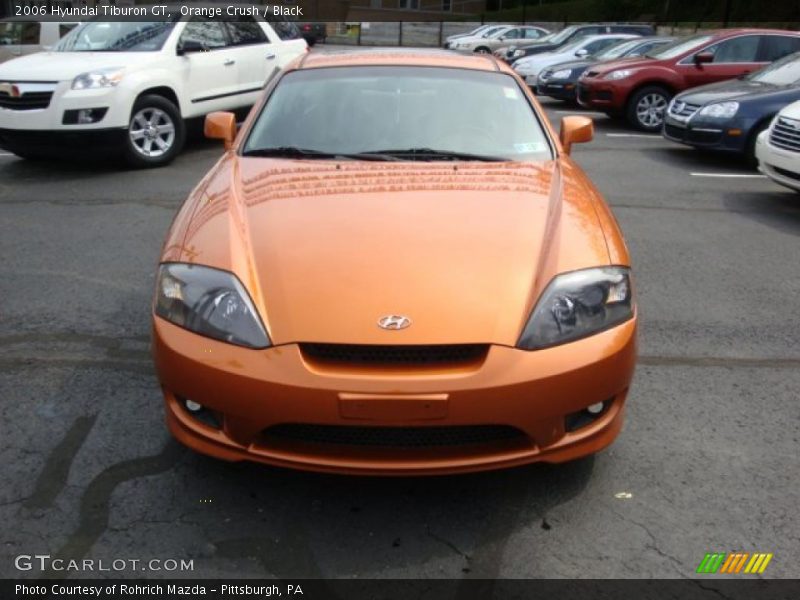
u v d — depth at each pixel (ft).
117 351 13.51
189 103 30.58
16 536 8.78
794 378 12.97
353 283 8.97
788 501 9.64
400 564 8.48
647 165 32.09
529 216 10.43
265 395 8.39
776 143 24.23
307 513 9.28
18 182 26.84
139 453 10.41
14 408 11.49
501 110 13.74
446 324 8.55
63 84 26.45
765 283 17.74
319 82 14.24
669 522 9.22
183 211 11.24
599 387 8.90
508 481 9.94
